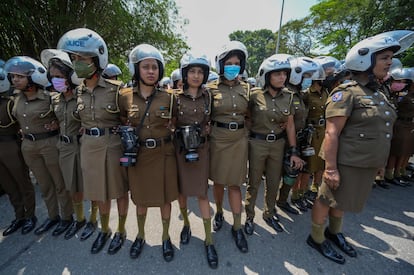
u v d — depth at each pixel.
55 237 2.48
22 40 5.99
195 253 2.26
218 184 2.46
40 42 6.45
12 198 2.57
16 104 2.37
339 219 2.34
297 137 2.83
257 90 2.51
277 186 2.65
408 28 8.36
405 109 3.70
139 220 2.28
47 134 2.40
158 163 2.08
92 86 2.13
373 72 1.88
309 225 2.77
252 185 2.57
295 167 2.46
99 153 2.08
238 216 2.43
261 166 2.51
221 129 2.27
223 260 2.18
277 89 2.39
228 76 2.24
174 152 2.21
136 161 1.98
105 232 2.40
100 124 2.09
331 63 3.11
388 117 1.88
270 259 2.19
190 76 2.08
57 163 2.45
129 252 2.26
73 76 2.25
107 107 2.07
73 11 6.60
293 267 2.09
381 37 1.83
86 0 6.84
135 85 2.07
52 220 2.65
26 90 2.29
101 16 7.55
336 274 2.02
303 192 3.23
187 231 2.49
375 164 1.91
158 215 2.90
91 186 2.11
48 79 2.26
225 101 2.24
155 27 9.88
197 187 2.19
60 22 6.12
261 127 2.45
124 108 2.08
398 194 3.61
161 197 2.12
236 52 2.19
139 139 2.03
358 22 11.30
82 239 2.43
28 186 2.62
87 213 3.00
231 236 2.54
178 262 2.15
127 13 8.16
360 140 1.91
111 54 8.98
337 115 1.91
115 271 2.03
